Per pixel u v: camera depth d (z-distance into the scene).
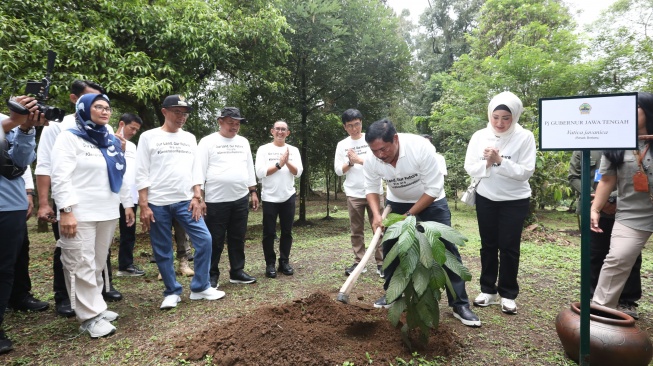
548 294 3.71
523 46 9.62
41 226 8.44
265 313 2.81
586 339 2.18
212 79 7.89
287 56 8.26
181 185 3.47
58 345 2.67
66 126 3.27
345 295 2.58
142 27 5.98
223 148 4.02
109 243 3.10
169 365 2.33
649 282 4.16
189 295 3.80
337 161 4.64
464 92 10.37
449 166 11.19
